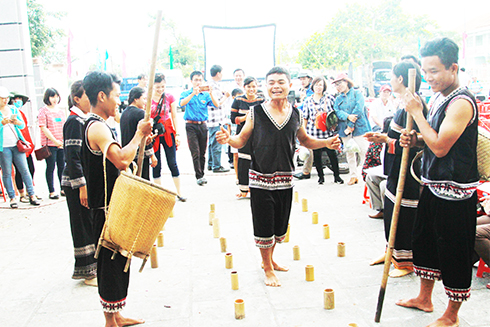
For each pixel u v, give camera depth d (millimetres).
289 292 3967
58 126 7676
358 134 7844
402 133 3301
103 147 3139
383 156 4273
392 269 4391
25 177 7312
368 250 4898
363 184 7957
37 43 28797
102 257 3199
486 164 3246
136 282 4289
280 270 4438
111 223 3018
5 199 7652
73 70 22953
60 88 20359
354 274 4297
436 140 3031
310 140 4250
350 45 29969
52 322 3613
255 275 4363
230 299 3881
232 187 8164
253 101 7211
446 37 3080
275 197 4090
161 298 3941
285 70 3975
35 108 11727
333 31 31016
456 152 3086
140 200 2926
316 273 4352
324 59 31375
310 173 8734
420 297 3568
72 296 4066
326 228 5293
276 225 4188
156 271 4535
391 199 4172
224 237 5258
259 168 4008
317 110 7945
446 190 3139
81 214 4133
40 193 8227
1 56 11227
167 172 9875
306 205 6453
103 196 3303
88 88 3230
